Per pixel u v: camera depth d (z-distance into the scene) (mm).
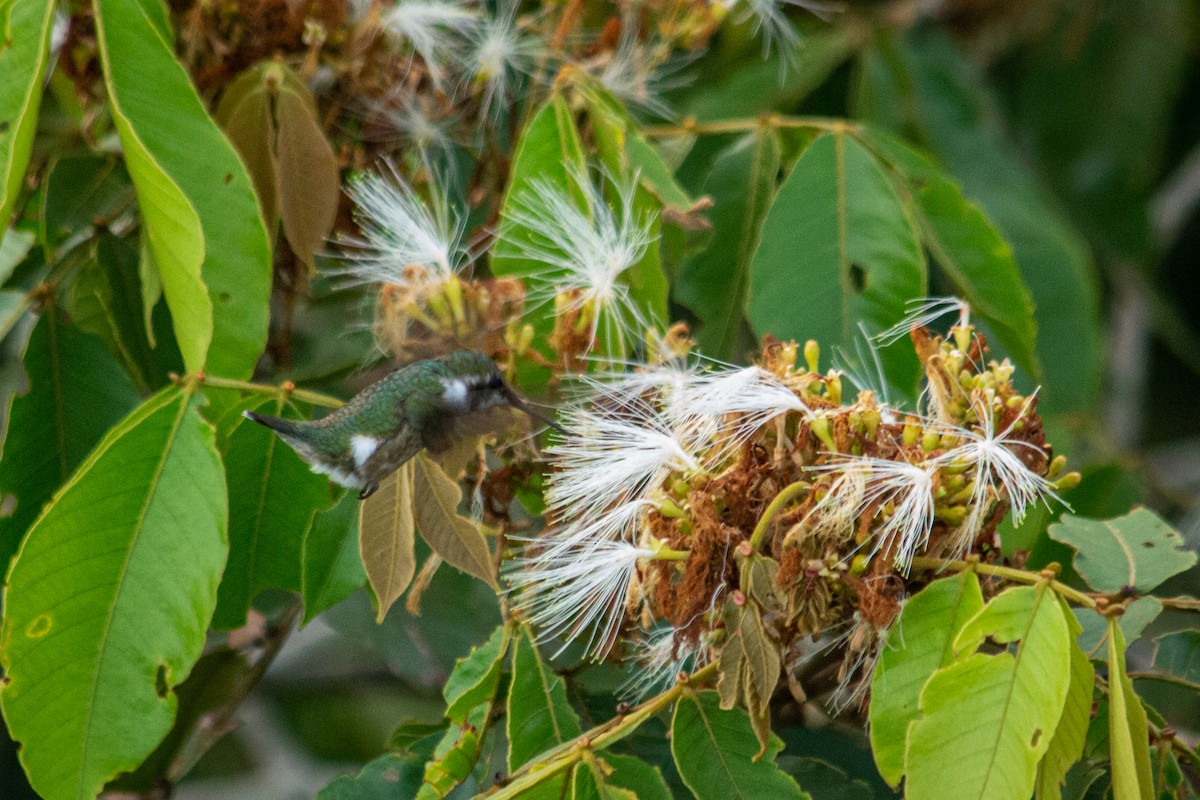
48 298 1933
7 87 1857
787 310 1911
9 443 1919
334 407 1904
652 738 1888
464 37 1967
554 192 1892
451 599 1983
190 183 1862
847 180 1920
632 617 1841
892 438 1821
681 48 1988
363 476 1847
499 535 1870
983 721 1795
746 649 1812
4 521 1917
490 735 1884
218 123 1911
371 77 1946
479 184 1967
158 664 1845
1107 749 1857
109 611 1846
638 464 1826
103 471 1849
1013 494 1817
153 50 1863
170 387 1858
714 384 1827
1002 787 1791
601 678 1906
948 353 1834
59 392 1930
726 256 1948
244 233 1866
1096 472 2041
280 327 2004
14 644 1839
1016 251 2133
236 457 1882
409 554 1841
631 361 1858
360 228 1947
